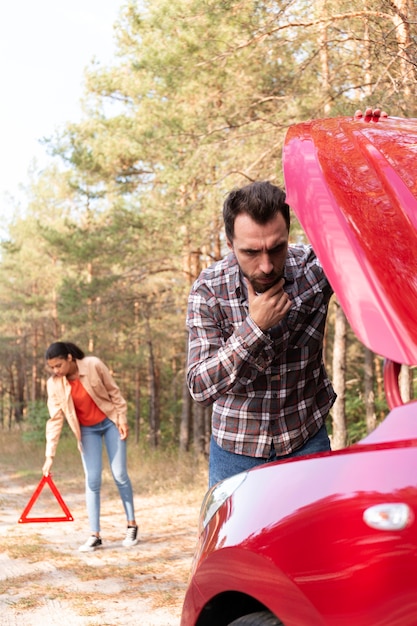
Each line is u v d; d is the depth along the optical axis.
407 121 3.18
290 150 2.86
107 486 14.77
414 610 1.68
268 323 2.97
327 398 3.59
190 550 8.02
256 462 3.49
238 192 2.92
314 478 2.01
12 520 10.30
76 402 8.16
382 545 1.75
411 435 1.87
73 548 8.20
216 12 11.25
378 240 2.17
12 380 53.78
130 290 24.38
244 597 2.32
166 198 15.05
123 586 6.49
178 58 12.13
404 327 1.87
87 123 21.91
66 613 5.70
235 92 12.33
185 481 14.59
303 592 1.90
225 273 3.35
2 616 5.65
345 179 2.50
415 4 9.60
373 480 1.83
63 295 23.59
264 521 2.08
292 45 11.52
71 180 25.70
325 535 1.87
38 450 25.02
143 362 31.00
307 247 3.44
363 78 11.01
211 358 3.11
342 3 10.26
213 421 3.58
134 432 39.72
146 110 15.53
